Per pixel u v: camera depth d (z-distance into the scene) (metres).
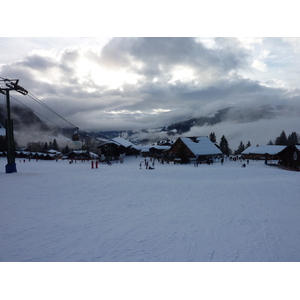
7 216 13.15
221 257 8.80
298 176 34.50
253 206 16.33
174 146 86.12
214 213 14.58
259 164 67.81
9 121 30.62
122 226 11.98
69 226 11.83
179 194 20.16
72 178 27.11
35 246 9.45
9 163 30.80
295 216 14.03
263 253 9.16
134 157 109.12
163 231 11.35
